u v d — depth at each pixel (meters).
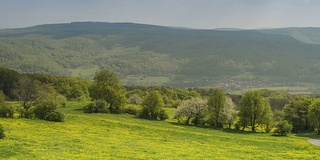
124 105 134.62
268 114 111.56
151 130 88.00
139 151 53.19
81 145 54.88
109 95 132.12
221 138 82.75
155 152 53.12
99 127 84.69
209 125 117.12
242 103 113.69
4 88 158.38
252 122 112.44
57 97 128.38
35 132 66.69
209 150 60.09
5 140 53.69
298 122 117.50
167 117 126.75
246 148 66.81
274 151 63.75
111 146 56.38
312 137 101.00
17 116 89.44
